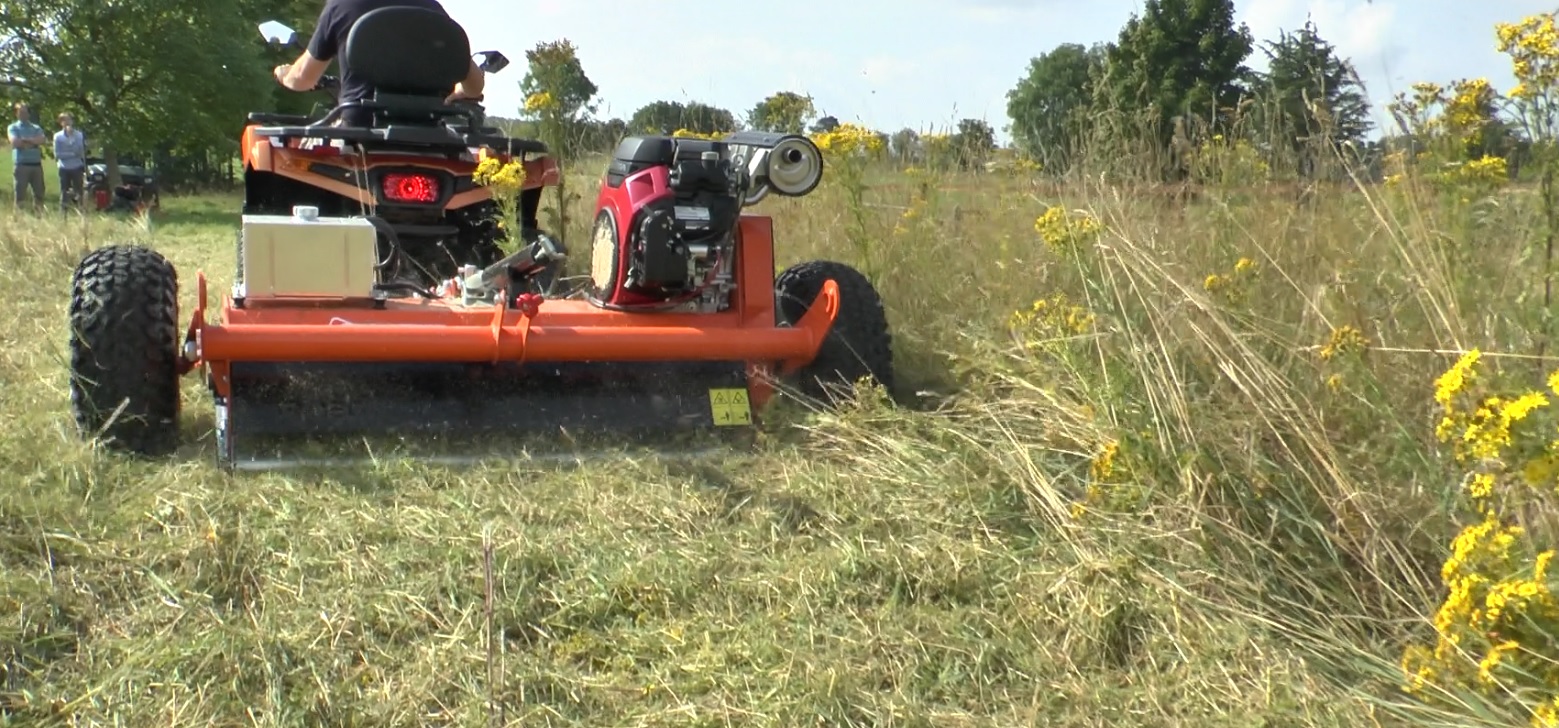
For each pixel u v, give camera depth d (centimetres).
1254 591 345
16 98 2706
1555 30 399
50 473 416
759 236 492
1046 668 327
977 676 324
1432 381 384
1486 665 281
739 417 477
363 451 443
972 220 715
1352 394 386
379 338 440
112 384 438
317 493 412
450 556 371
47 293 771
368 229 457
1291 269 496
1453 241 410
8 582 339
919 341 607
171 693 303
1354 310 441
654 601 355
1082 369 413
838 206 753
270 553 371
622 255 472
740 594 361
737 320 488
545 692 313
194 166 3244
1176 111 812
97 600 341
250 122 626
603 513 407
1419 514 352
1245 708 304
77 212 1258
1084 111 675
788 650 327
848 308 512
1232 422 391
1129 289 447
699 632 339
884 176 773
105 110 2778
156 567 363
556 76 788
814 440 470
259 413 441
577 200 802
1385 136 479
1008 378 481
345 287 456
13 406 503
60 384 531
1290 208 530
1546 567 285
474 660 322
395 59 569
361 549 377
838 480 433
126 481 422
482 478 428
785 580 365
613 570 367
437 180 570
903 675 321
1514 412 271
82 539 373
